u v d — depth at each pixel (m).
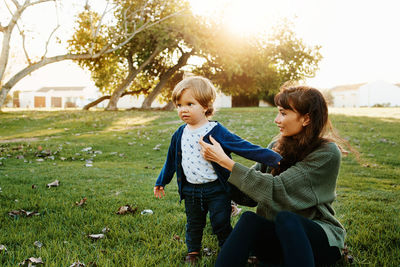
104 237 2.64
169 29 19.61
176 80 25.59
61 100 59.00
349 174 5.29
